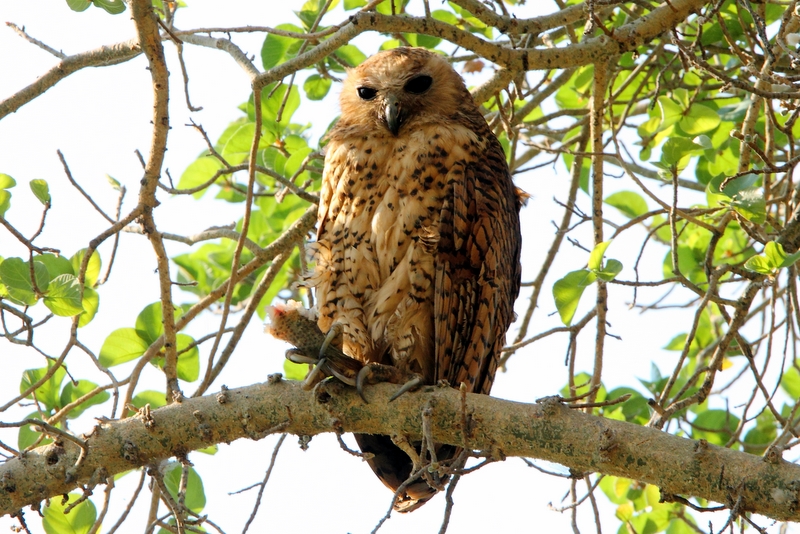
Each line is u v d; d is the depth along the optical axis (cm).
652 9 997
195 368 1143
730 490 639
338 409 780
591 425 695
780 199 1055
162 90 866
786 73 1126
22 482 795
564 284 971
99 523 938
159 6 1195
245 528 856
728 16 1210
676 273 943
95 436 799
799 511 616
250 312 1084
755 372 968
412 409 759
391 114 1066
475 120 1137
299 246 1123
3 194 1038
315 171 1186
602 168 1052
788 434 1020
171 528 927
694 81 1330
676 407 908
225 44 1090
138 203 896
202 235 1135
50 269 1036
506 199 1094
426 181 1031
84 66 1020
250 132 1264
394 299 1016
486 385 1058
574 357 1081
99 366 941
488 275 1008
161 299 916
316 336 790
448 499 746
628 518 1288
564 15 1039
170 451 797
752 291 954
